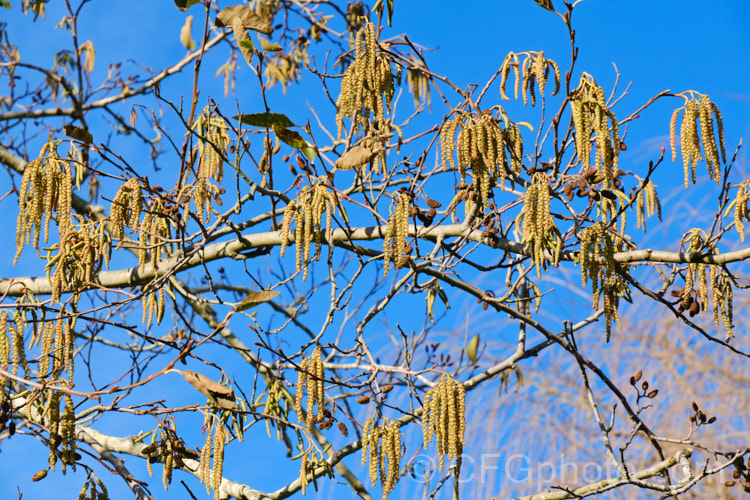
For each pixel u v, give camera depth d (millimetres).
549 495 4891
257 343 3912
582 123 4066
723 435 7348
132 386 3559
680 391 7734
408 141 4387
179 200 4586
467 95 4184
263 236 5168
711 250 4324
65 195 4008
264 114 4227
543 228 3887
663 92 4109
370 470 3756
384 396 4027
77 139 4211
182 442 4230
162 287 4668
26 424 4008
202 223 4613
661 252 4402
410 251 4375
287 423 3965
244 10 4117
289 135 4266
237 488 4926
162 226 4797
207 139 4621
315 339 4152
